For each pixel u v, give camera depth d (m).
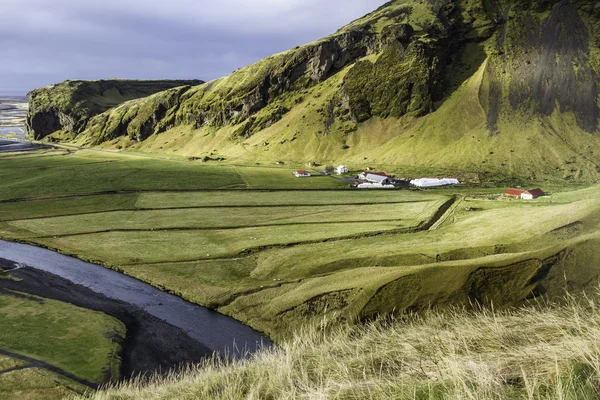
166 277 59.28
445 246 54.81
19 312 48.59
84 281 59.34
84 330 44.41
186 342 42.56
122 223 86.88
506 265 29.78
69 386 33.56
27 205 102.12
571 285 24.19
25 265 65.69
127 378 35.66
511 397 6.72
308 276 55.03
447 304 30.81
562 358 7.25
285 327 43.50
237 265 62.41
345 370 10.17
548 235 41.81
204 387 13.91
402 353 10.83
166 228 82.50
